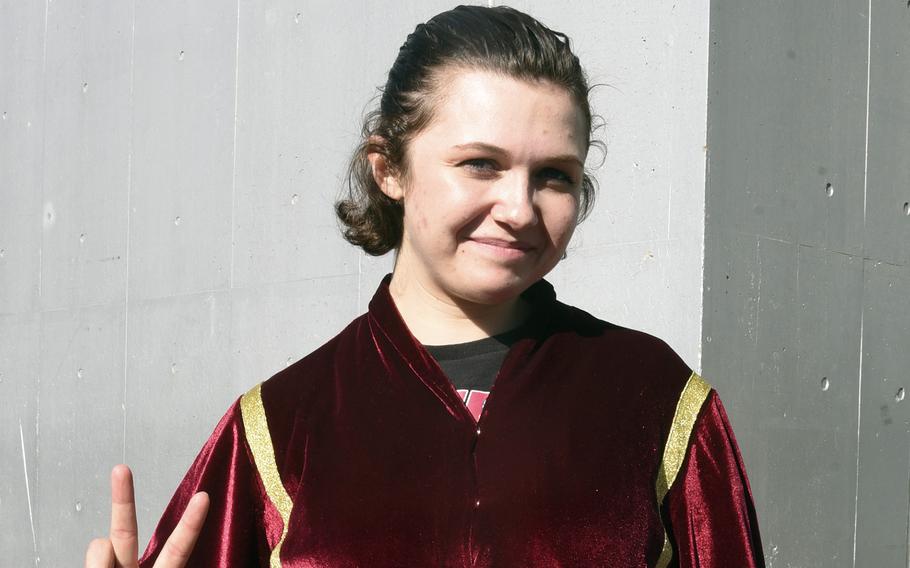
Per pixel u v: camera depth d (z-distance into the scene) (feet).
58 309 16.61
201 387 13.75
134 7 15.47
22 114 17.74
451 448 5.33
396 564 5.18
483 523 5.15
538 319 5.73
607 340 5.72
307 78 12.63
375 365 5.69
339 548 5.26
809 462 9.29
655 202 8.98
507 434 5.33
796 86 9.41
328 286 12.15
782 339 9.14
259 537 5.79
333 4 12.38
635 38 9.24
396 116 5.57
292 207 12.66
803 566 9.20
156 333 14.58
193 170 14.14
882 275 10.00
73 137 16.53
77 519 16.05
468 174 5.27
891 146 10.14
